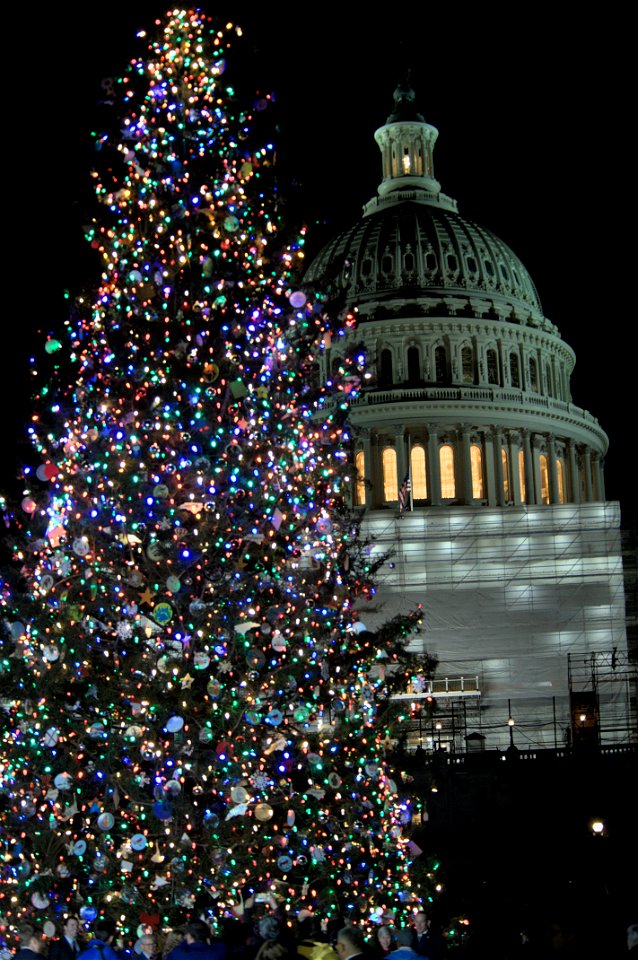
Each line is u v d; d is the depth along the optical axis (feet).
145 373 78.28
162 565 76.59
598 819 194.90
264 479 79.92
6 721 80.43
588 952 79.51
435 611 328.29
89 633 75.97
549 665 323.98
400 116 479.82
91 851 76.18
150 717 74.23
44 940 60.49
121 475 77.00
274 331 82.38
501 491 409.28
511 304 437.99
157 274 79.56
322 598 82.69
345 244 449.48
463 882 158.40
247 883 77.92
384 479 407.44
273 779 79.41
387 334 421.59
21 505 82.69
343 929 50.37
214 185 82.84
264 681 77.61
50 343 81.35
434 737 262.67
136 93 86.63
